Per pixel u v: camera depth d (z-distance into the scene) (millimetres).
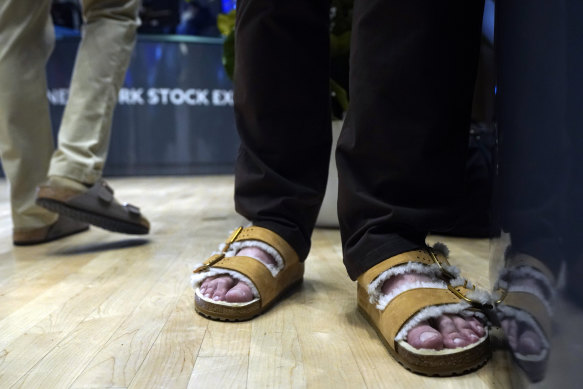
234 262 762
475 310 591
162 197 2723
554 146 392
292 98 780
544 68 407
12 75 1311
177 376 560
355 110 628
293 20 746
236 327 715
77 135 1263
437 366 547
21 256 1258
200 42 4434
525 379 457
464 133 626
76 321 755
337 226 1625
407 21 570
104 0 1312
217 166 4625
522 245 462
